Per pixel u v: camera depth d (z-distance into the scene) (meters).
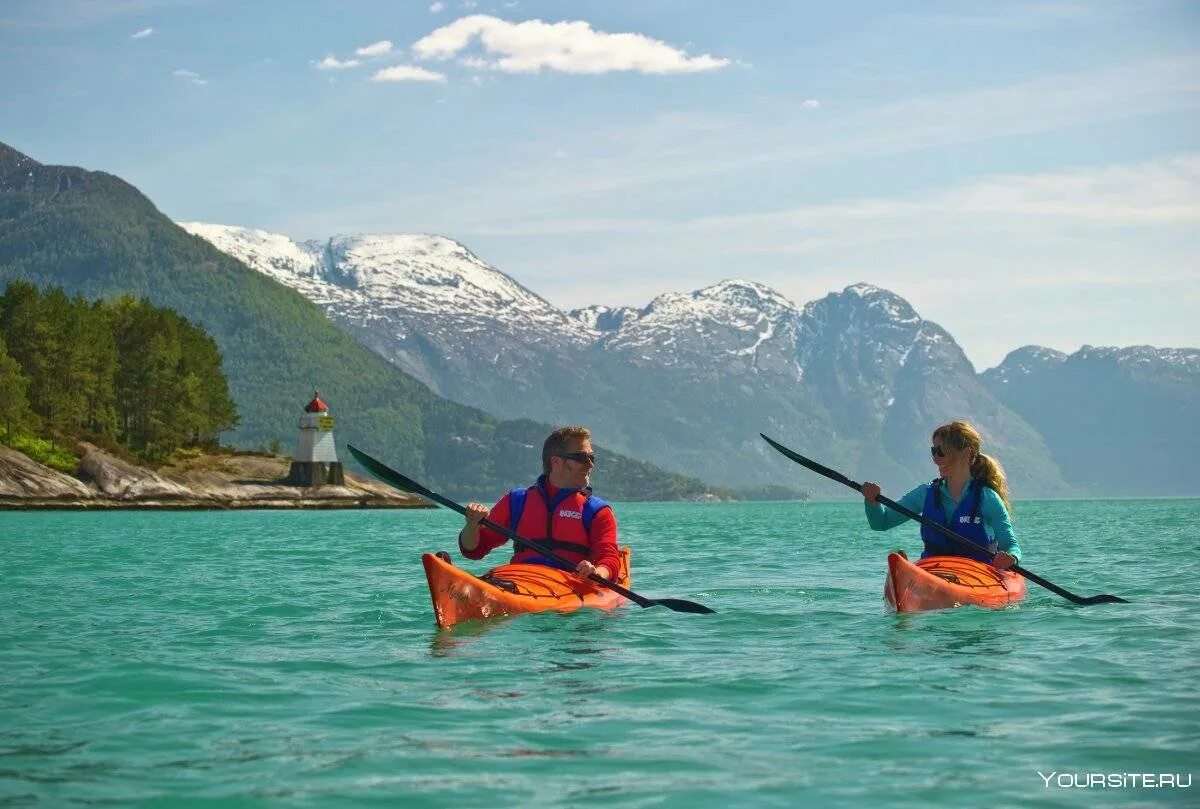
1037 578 12.66
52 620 12.35
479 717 7.24
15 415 87.75
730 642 10.26
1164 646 9.91
